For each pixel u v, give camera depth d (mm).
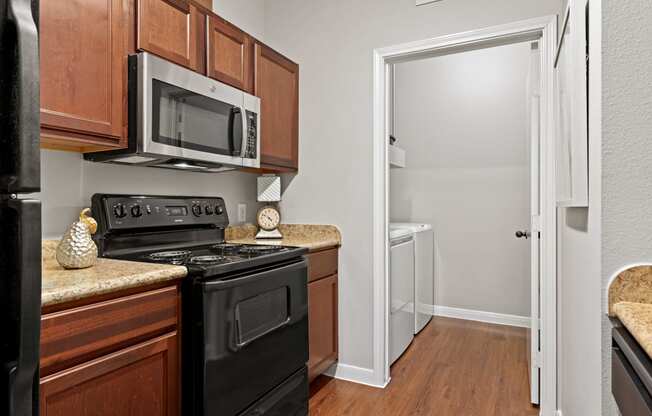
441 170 3777
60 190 1563
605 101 865
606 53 867
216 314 1394
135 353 1199
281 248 1941
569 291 1501
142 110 1473
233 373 1472
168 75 1570
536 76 2092
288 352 1801
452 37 2135
